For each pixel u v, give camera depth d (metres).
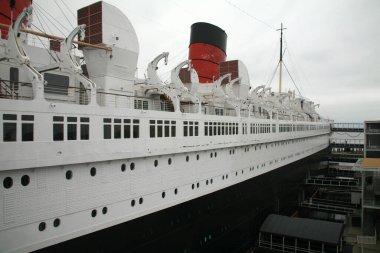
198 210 17.44
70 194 10.70
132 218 12.99
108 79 14.29
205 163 17.84
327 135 59.81
